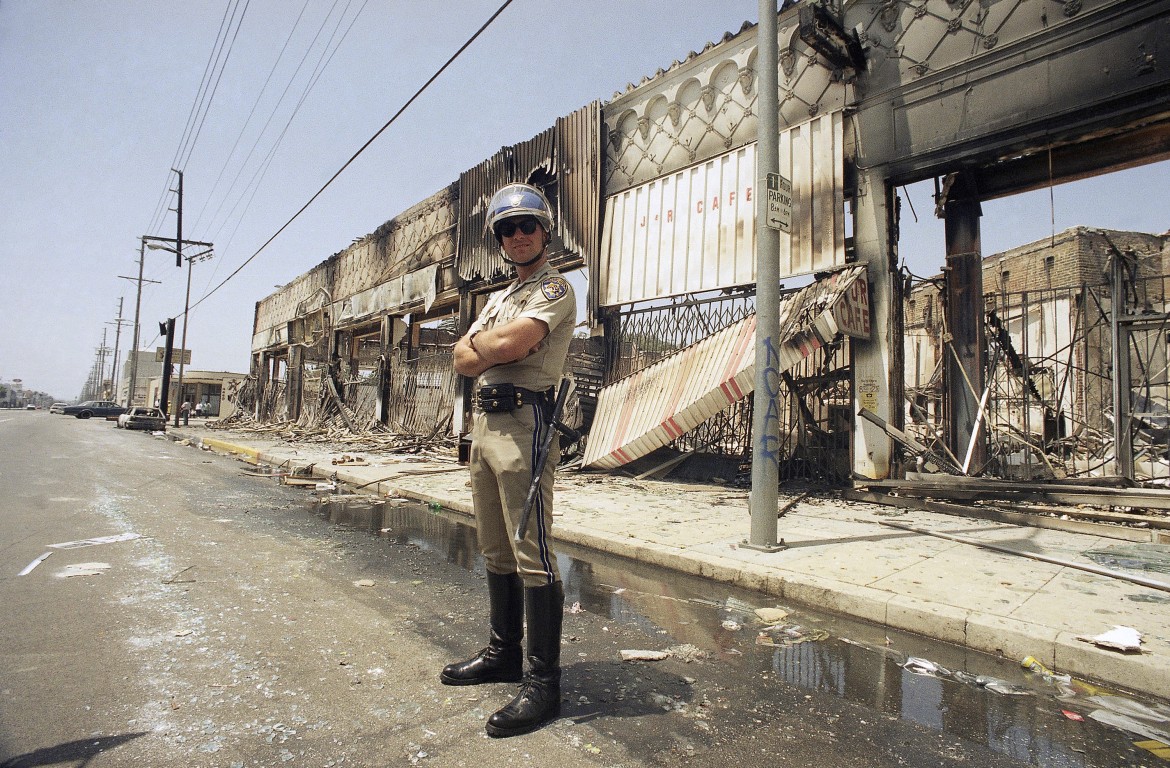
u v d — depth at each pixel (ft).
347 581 13.58
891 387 24.41
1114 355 25.22
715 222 30.32
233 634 10.04
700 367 27.81
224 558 15.12
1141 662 8.72
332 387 72.23
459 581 13.91
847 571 13.57
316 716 7.41
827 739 7.31
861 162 25.55
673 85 33.14
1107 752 7.14
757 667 9.50
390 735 7.02
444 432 49.80
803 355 22.95
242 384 111.45
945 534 17.15
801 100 27.55
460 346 8.46
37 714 7.28
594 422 32.71
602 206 36.47
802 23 23.65
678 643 10.49
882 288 24.70
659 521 19.63
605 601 12.91
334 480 33.68
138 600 11.64
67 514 20.27
